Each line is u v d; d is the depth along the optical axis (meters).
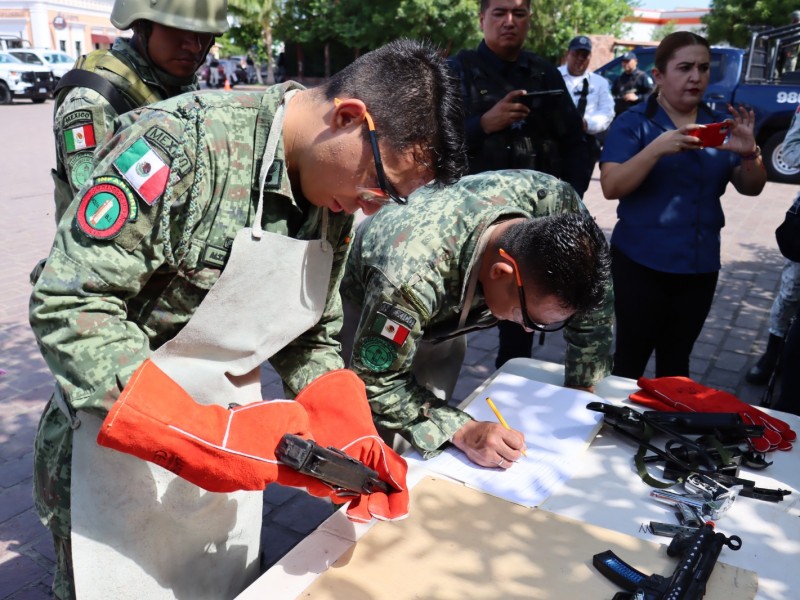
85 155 1.91
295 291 1.24
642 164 2.54
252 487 1.04
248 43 25.55
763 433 1.62
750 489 1.45
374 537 1.28
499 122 2.91
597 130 7.02
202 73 28.22
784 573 1.22
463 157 1.12
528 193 1.83
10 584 2.29
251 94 1.18
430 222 1.61
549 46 18.38
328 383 1.31
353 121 1.08
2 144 11.24
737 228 7.14
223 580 1.42
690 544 1.23
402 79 1.08
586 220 1.47
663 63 2.64
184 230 1.10
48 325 1.04
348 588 1.16
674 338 2.83
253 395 1.35
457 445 1.60
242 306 1.19
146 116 1.09
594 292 1.43
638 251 2.68
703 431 1.65
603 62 18.08
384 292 1.55
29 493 2.74
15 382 3.64
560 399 1.84
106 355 1.04
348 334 2.22
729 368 4.02
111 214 1.03
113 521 1.24
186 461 1.00
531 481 1.49
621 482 1.50
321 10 19.59
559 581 1.18
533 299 1.47
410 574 1.19
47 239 6.12
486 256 1.57
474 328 1.83
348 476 1.14
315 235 1.28
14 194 7.77
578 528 1.33
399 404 1.60
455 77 1.13
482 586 1.17
